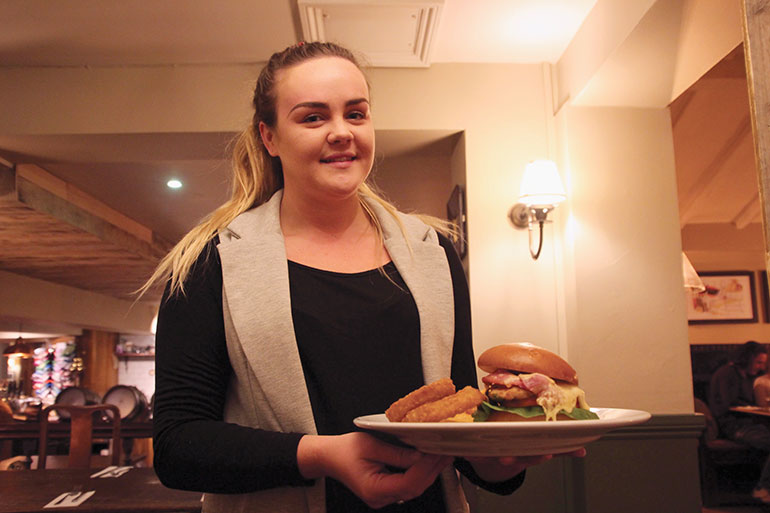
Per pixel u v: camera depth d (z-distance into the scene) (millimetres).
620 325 2748
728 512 4684
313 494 798
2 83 3121
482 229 3037
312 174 855
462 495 886
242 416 842
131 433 5355
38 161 3576
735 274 6785
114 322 9945
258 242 872
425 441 636
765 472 4191
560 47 2988
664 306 2773
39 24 2732
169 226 6469
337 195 870
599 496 2676
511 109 3129
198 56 3064
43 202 4297
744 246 6102
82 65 3129
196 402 790
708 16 2098
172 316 828
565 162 2885
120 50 2986
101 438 5371
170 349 812
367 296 874
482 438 608
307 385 830
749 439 4914
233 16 2705
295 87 859
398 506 834
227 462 709
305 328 835
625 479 2688
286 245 915
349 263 914
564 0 2570
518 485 868
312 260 900
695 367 6660
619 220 2811
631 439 2705
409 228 987
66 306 8234
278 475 709
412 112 3113
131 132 3094
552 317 2994
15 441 6609
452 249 1020
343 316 851
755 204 5809
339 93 848
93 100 3117
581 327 2734
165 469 745
